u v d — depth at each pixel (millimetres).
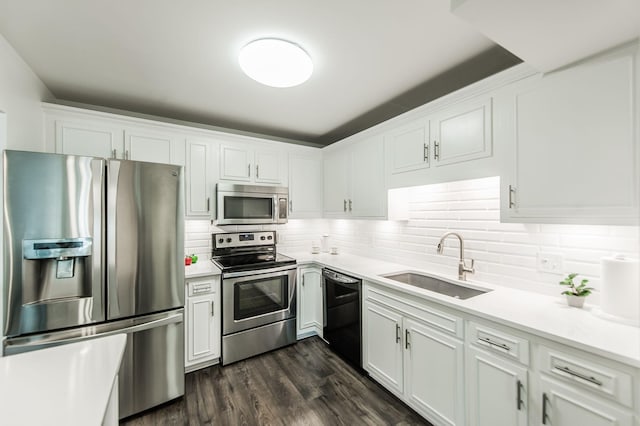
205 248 2859
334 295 2574
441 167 1892
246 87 2068
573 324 1195
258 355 2545
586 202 1232
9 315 1416
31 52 1601
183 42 1519
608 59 1169
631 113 1112
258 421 1732
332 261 2803
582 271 1467
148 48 1573
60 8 1248
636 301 1177
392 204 2408
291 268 2734
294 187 3168
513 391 1259
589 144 1223
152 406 1812
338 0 1221
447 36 1482
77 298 1587
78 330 1590
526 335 1212
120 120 2227
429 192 2326
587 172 1229
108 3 1224
